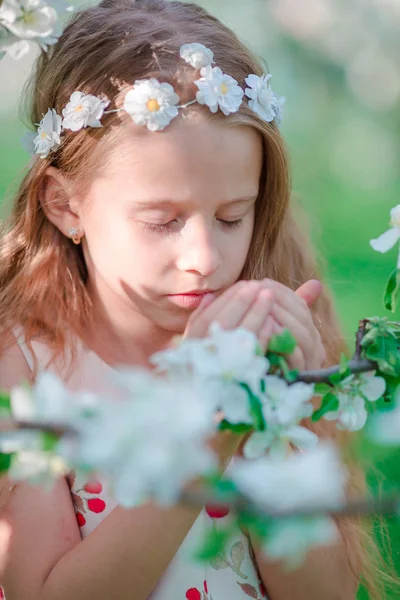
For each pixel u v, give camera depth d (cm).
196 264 104
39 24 95
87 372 113
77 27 115
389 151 424
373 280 238
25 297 115
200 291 106
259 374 81
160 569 98
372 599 120
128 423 77
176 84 107
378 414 89
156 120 105
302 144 416
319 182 357
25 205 117
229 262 107
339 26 433
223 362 81
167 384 79
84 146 109
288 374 86
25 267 116
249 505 78
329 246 259
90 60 111
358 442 88
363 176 400
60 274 115
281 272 122
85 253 114
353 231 304
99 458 77
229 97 106
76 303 115
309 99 439
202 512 108
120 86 108
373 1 432
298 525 77
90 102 108
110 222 108
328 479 78
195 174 105
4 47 95
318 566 109
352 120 441
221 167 105
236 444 91
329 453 79
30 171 116
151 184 105
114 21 113
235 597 109
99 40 112
